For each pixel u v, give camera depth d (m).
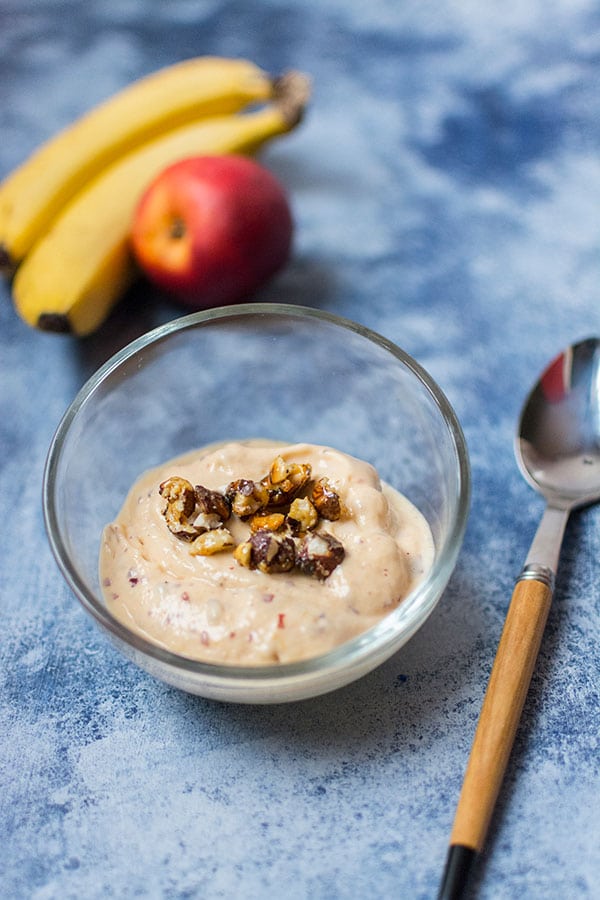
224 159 0.57
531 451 0.53
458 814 0.42
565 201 0.62
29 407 0.56
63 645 0.49
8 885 0.43
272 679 0.42
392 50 0.69
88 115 0.64
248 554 0.45
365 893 0.43
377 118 0.66
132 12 0.71
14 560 0.51
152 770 0.45
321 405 0.55
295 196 0.63
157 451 0.54
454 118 0.66
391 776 0.45
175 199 0.56
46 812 0.45
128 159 0.61
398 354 0.49
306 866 0.43
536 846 0.43
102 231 0.57
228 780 0.45
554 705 0.46
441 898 0.41
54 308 0.55
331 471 0.48
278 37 0.70
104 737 0.46
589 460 0.52
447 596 0.49
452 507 0.45
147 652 0.42
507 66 0.68
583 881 0.43
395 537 0.47
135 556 0.46
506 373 0.56
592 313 0.58
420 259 0.60
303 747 0.46
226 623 0.44
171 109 0.62
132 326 0.59
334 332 0.51
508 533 0.51
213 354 0.55
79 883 0.43
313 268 0.60
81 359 0.58
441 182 0.63
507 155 0.64
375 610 0.44
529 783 0.45
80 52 0.69
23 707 0.47
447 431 0.47
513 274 0.59
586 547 0.50
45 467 0.46
